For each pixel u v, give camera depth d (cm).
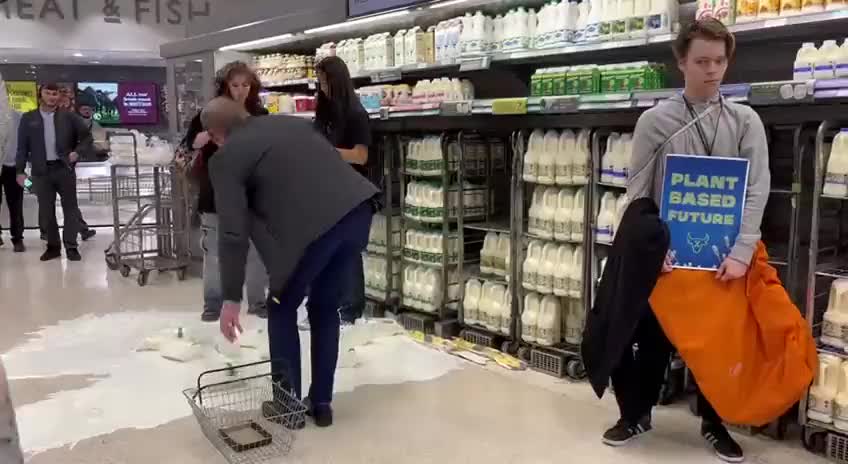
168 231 640
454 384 361
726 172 260
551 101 351
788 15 297
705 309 265
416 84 505
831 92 260
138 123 1202
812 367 262
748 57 368
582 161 357
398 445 290
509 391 351
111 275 652
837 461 272
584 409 328
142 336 450
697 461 276
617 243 272
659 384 292
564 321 383
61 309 522
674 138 264
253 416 315
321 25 507
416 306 456
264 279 488
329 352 308
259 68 609
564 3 383
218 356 404
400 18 474
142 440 297
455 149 432
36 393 352
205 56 621
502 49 422
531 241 386
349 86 401
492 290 412
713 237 264
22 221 793
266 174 277
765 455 279
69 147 718
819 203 278
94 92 1168
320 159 285
